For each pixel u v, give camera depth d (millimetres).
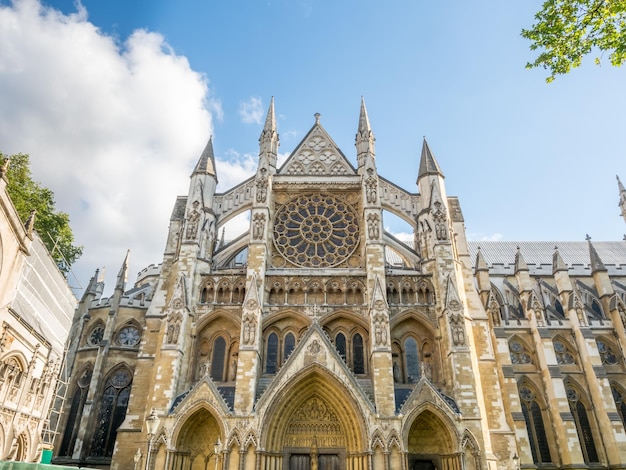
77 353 57000
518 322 64000
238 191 52250
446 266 44844
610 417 55531
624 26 17484
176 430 37031
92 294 61656
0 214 27922
